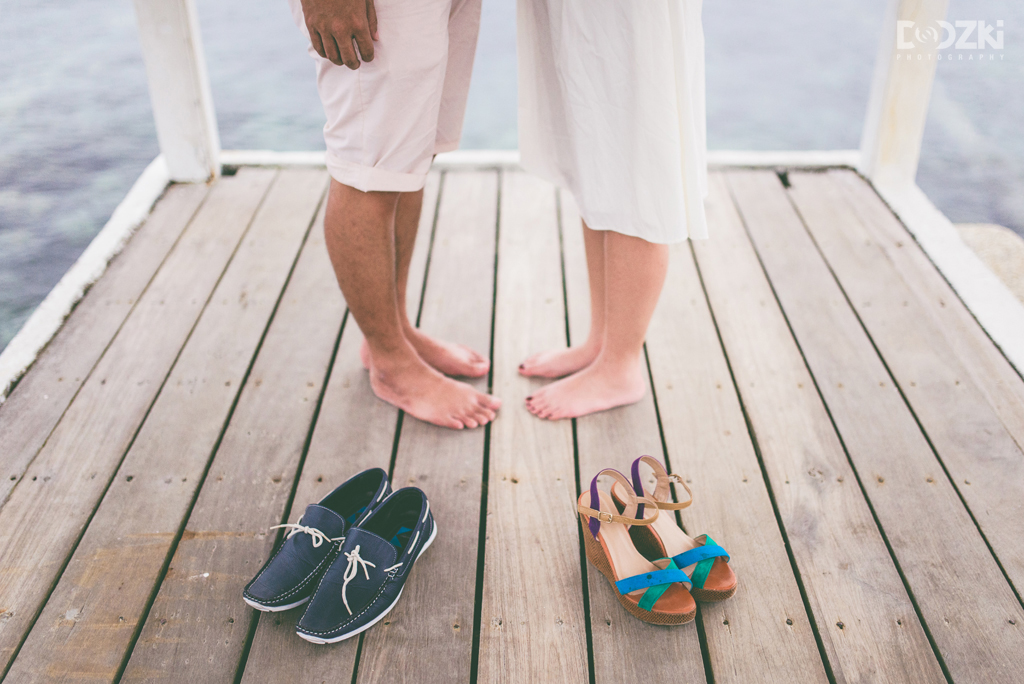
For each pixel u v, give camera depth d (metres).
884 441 1.67
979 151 3.97
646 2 1.25
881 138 2.55
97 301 2.08
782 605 1.34
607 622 1.32
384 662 1.25
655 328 2.01
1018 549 1.43
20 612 1.32
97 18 5.52
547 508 1.53
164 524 1.49
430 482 1.59
